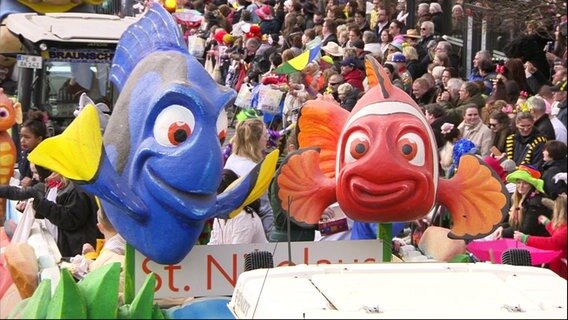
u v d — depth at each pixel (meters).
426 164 7.77
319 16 22.98
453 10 19.17
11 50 20.45
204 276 7.93
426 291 6.21
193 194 7.46
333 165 8.36
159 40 8.16
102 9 26.25
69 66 19.17
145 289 6.41
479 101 14.04
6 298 8.95
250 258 7.59
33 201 10.20
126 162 7.66
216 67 24.14
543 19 15.03
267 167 7.87
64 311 6.12
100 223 8.88
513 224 9.84
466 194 8.16
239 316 6.45
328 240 8.53
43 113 16.97
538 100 11.94
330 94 15.27
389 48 18.42
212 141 7.51
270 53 21.03
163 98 7.52
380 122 7.77
